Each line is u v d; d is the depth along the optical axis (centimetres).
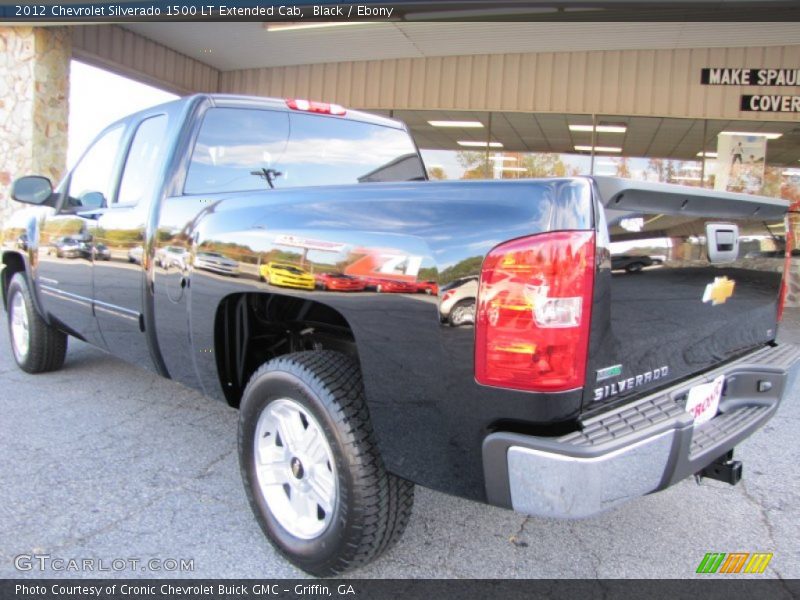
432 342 197
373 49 1037
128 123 377
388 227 212
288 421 247
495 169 1092
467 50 1017
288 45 1034
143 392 457
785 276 308
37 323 467
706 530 288
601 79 995
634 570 255
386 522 222
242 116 338
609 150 1038
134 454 350
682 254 226
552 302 178
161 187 312
